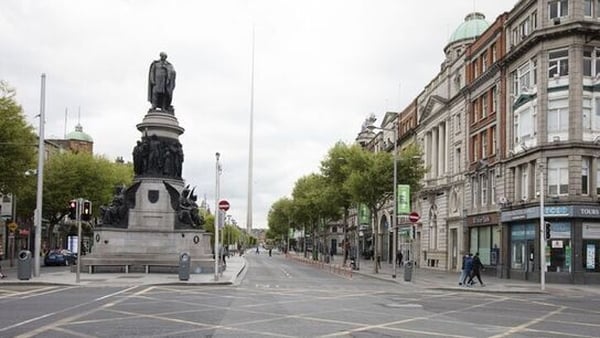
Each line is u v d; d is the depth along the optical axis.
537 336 14.67
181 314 17.59
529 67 43.38
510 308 22.30
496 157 48.47
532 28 43.28
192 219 40.25
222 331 14.32
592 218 39.53
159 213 39.81
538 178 41.53
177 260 38.03
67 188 60.50
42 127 34.03
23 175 43.53
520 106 44.44
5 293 23.97
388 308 20.83
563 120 40.56
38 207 33.34
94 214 63.12
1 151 41.16
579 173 39.59
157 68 42.16
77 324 15.09
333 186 61.12
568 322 17.92
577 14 40.06
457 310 20.88
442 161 62.84
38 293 24.02
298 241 171.75
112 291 25.34
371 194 51.44
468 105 55.22
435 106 64.81
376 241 50.50
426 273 51.88
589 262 39.38
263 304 21.12
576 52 40.06
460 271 55.06
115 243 38.66
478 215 51.59
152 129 41.31
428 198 65.00
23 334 13.39
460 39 64.25
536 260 41.19
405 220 74.38
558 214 39.56
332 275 45.72
